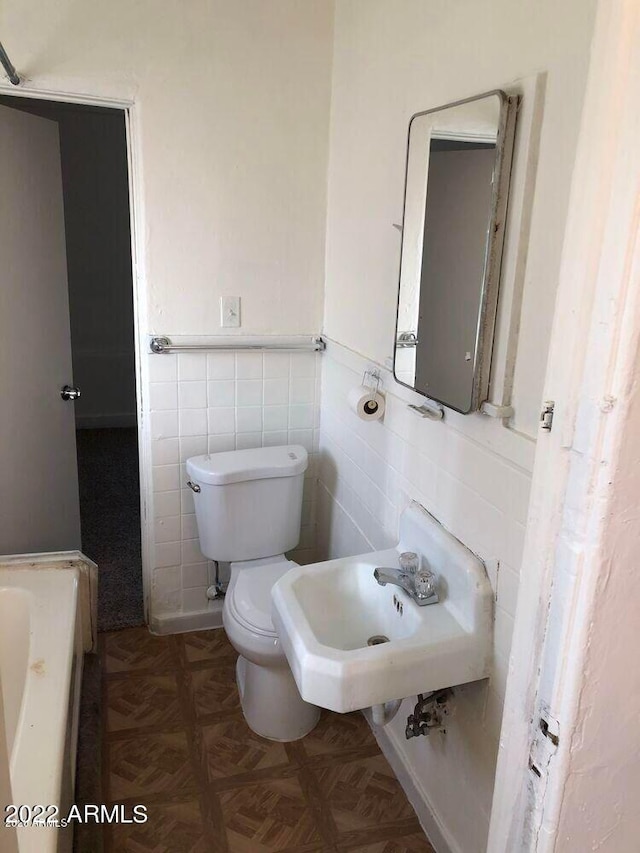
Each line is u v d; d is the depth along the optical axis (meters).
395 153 1.85
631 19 0.71
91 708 2.17
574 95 1.14
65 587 2.04
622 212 0.75
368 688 1.39
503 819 1.05
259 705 2.12
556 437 0.87
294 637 1.46
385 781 1.99
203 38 2.16
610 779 0.97
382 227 1.96
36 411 2.49
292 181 2.37
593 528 0.84
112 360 4.87
